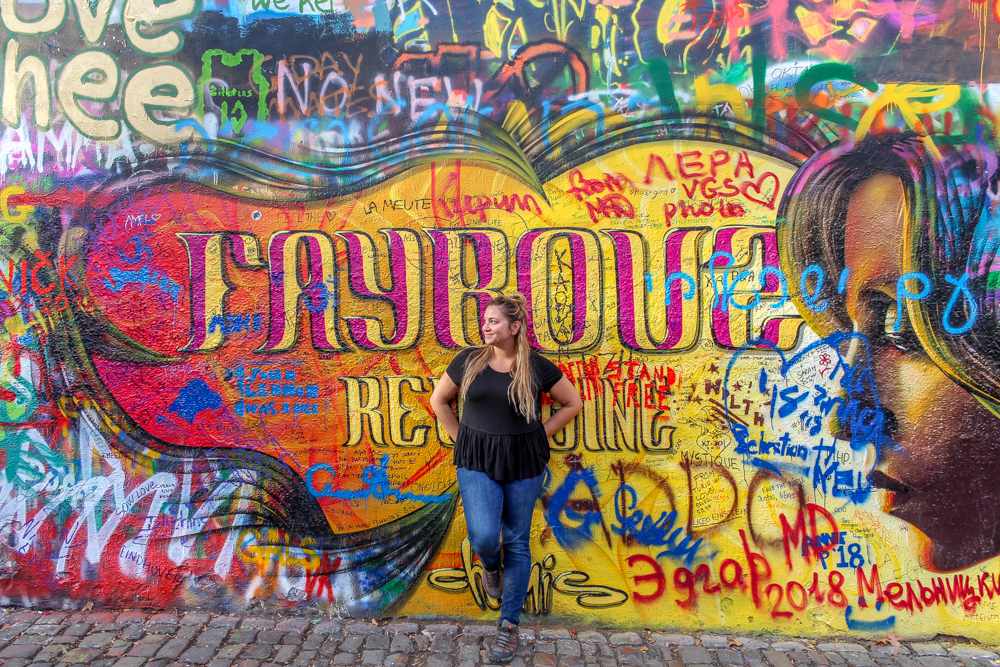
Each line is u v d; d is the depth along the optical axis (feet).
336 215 9.89
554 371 8.97
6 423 10.18
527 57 9.66
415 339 9.89
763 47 9.43
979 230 9.28
